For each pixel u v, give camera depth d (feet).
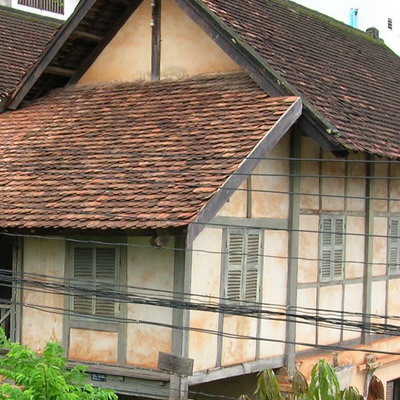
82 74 45.52
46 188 35.42
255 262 37.09
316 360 40.63
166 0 42.55
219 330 35.37
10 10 65.05
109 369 34.76
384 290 46.06
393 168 46.60
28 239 37.58
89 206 32.81
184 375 32.94
